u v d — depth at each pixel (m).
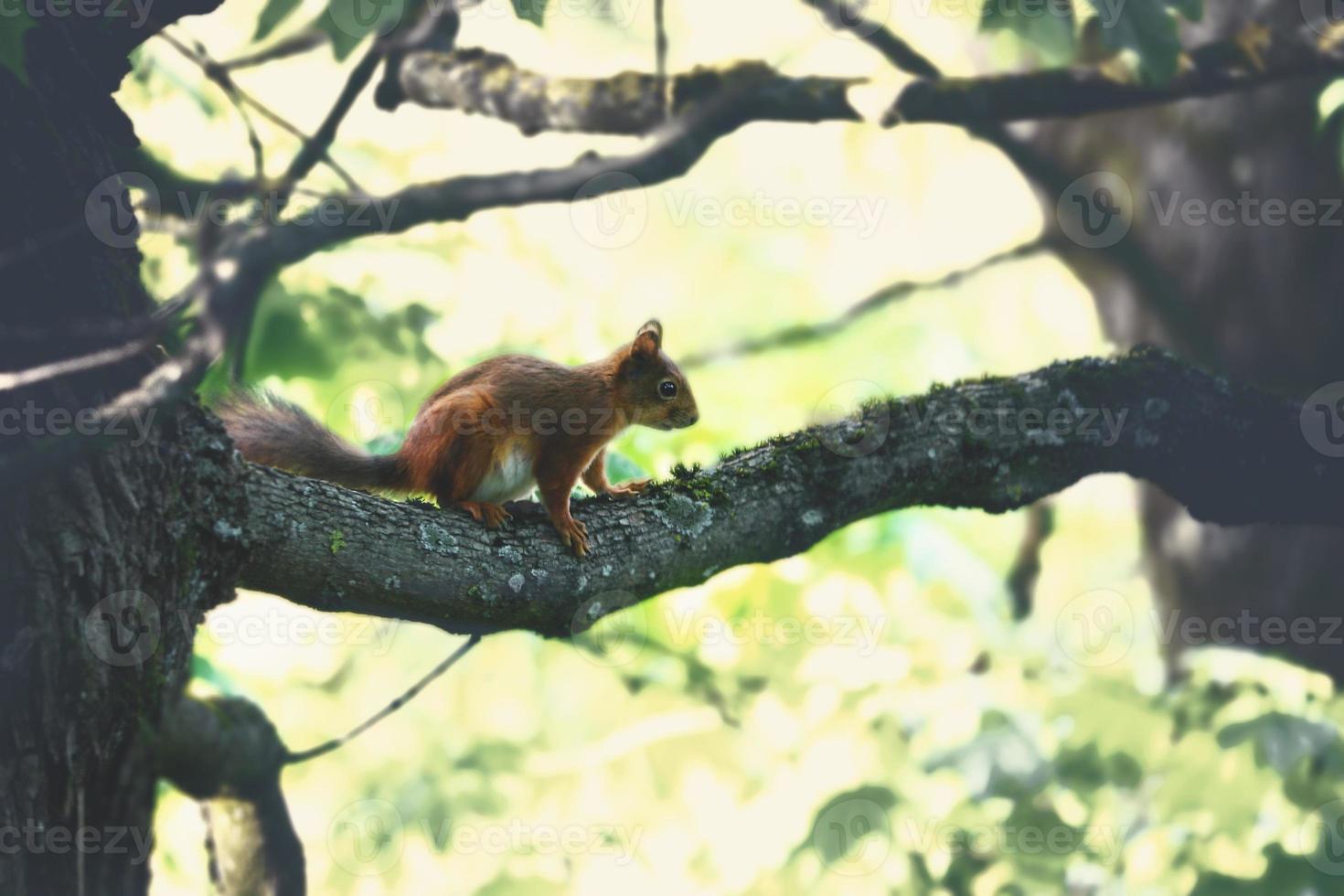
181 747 7.11
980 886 13.45
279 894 7.82
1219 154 13.79
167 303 8.36
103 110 5.52
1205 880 11.81
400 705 7.45
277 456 6.97
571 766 16.59
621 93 9.34
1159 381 7.73
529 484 7.52
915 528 15.13
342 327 12.12
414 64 9.59
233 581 5.23
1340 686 13.08
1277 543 13.45
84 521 4.80
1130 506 17.97
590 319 15.74
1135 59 9.48
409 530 5.67
